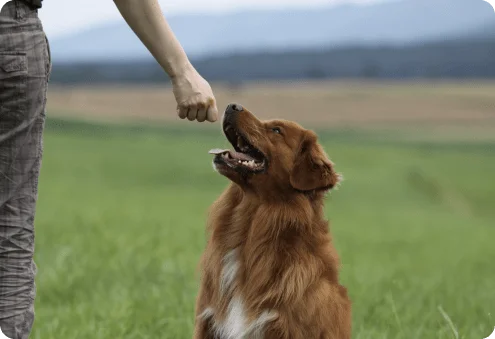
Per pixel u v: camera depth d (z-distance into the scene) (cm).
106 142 4484
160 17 392
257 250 448
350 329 465
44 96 368
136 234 1248
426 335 623
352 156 4297
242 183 459
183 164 3612
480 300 849
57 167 3216
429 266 1215
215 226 470
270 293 440
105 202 2033
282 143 476
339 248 1308
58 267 844
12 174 367
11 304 371
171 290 752
